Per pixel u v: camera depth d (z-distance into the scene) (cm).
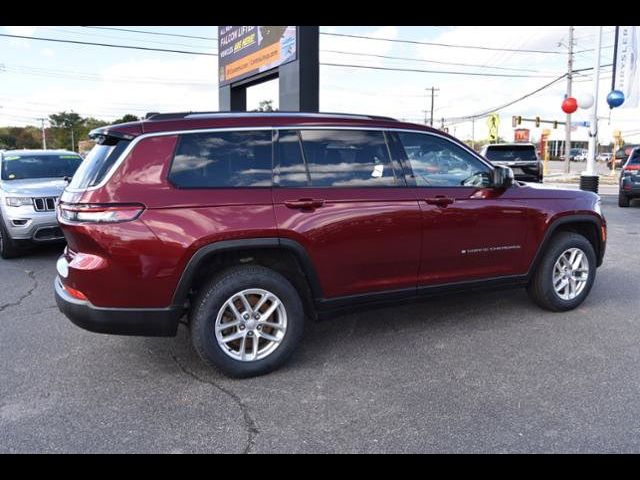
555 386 369
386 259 423
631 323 497
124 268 350
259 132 394
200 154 375
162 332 368
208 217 363
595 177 1566
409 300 446
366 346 448
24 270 739
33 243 786
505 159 1650
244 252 386
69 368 409
